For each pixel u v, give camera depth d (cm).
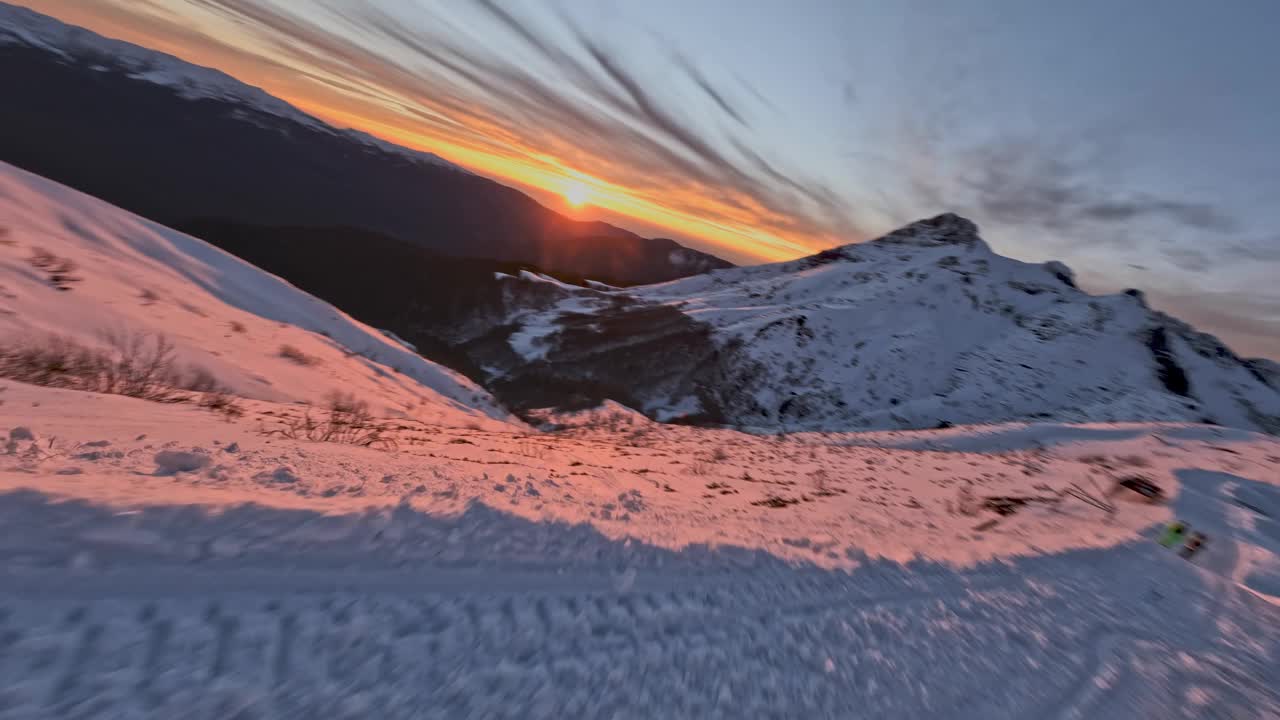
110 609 297
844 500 1288
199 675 277
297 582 370
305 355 2295
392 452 910
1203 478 1464
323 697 288
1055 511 1212
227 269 3334
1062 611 620
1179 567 818
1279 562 812
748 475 1603
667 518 780
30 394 749
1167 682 489
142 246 2875
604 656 391
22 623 270
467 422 2392
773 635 470
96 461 497
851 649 471
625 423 4475
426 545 463
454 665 341
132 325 1664
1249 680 509
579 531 581
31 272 1675
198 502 404
